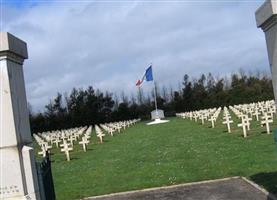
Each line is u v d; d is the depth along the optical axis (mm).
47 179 7570
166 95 95062
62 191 14211
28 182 6488
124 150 25688
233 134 26469
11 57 6535
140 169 17078
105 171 17750
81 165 20953
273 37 6609
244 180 12445
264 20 6668
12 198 6438
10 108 6387
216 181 12859
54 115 83875
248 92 74500
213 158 17422
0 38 6309
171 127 43438
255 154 16844
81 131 50500
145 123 64438
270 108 33812
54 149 33031
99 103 88188
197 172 14656
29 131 7035
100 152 26516
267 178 12164
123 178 15445
